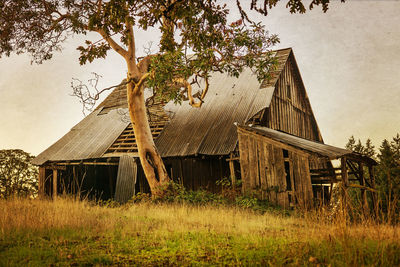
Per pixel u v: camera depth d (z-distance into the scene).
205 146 17.36
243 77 22.80
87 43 15.70
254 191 14.94
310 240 5.87
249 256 5.15
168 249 5.83
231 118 18.97
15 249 5.66
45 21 16.28
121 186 18.39
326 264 4.55
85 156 20.59
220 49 15.06
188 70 14.55
